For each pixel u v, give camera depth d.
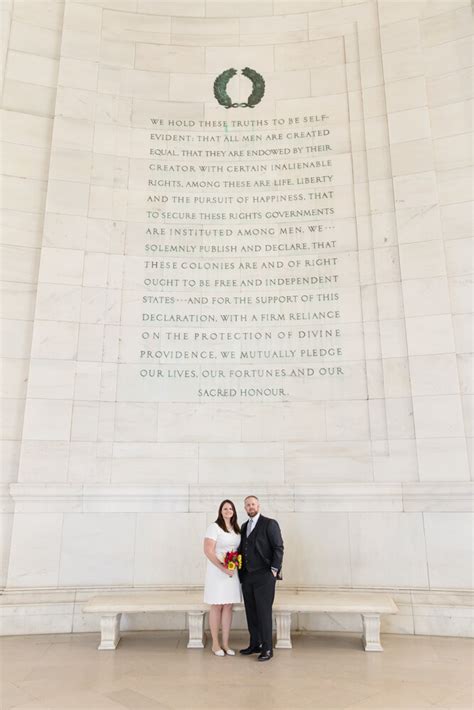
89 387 7.79
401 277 7.92
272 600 5.57
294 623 6.75
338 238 8.35
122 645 6.14
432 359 7.54
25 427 7.48
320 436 7.68
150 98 9.05
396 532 7.07
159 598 6.37
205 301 8.30
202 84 9.18
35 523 7.18
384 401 7.61
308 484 7.30
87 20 9.19
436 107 8.52
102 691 4.65
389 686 4.74
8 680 4.95
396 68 8.73
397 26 8.91
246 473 7.60
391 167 8.38
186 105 9.08
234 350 8.11
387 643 6.15
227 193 8.73
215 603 5.63
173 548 7.24
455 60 8.60
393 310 7.87
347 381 7.81
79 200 8.41
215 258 8.47
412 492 7.09
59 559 7.11
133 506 7.35
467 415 7.34
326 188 8.59
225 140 8.95
